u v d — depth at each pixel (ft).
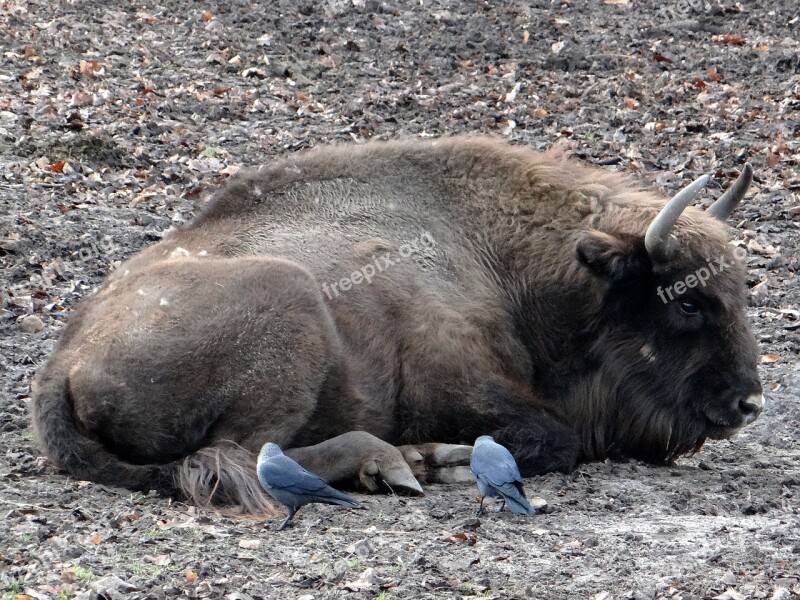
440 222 74.08
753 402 71.31
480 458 56.49
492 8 203.21
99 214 116.57
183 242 71.15
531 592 49.24
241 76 165.68
